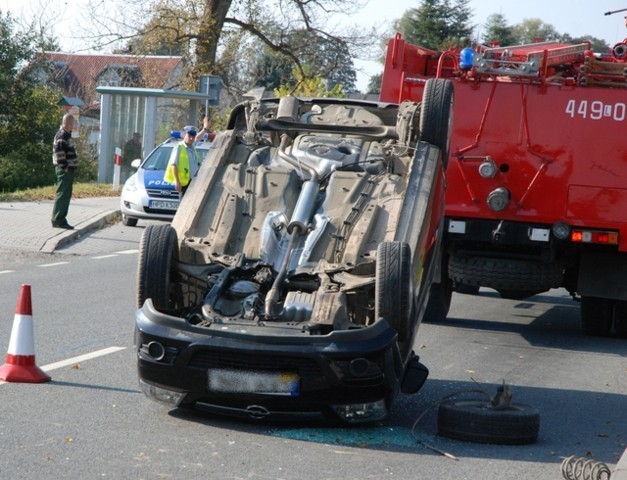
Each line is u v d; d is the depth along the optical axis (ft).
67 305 42.70
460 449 24.34
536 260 41.86
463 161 41.42
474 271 41.88
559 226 40.45
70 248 61.62
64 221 67.05
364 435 25.04
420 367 26.68
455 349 38.50
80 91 200.34
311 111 34.81
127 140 112.88
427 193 29.78
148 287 26.58
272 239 28.58
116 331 37.55
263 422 25.70
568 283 44.06
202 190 30.53
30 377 29.04
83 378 29.86
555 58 40.63
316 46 141.08
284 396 23.86
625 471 18.48
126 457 22.40
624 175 40.01
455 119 41.52
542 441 25.72
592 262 41.78
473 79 41.45
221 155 31.94
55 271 52.60
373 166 31.19
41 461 21.84
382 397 24.41
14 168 122.01
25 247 59.72
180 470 21.65
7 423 24.66
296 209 29.32
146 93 109.81
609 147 40.14
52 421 25.07
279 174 30.81
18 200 86.22
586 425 27.78
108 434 24.14
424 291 29.89
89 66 225.76
